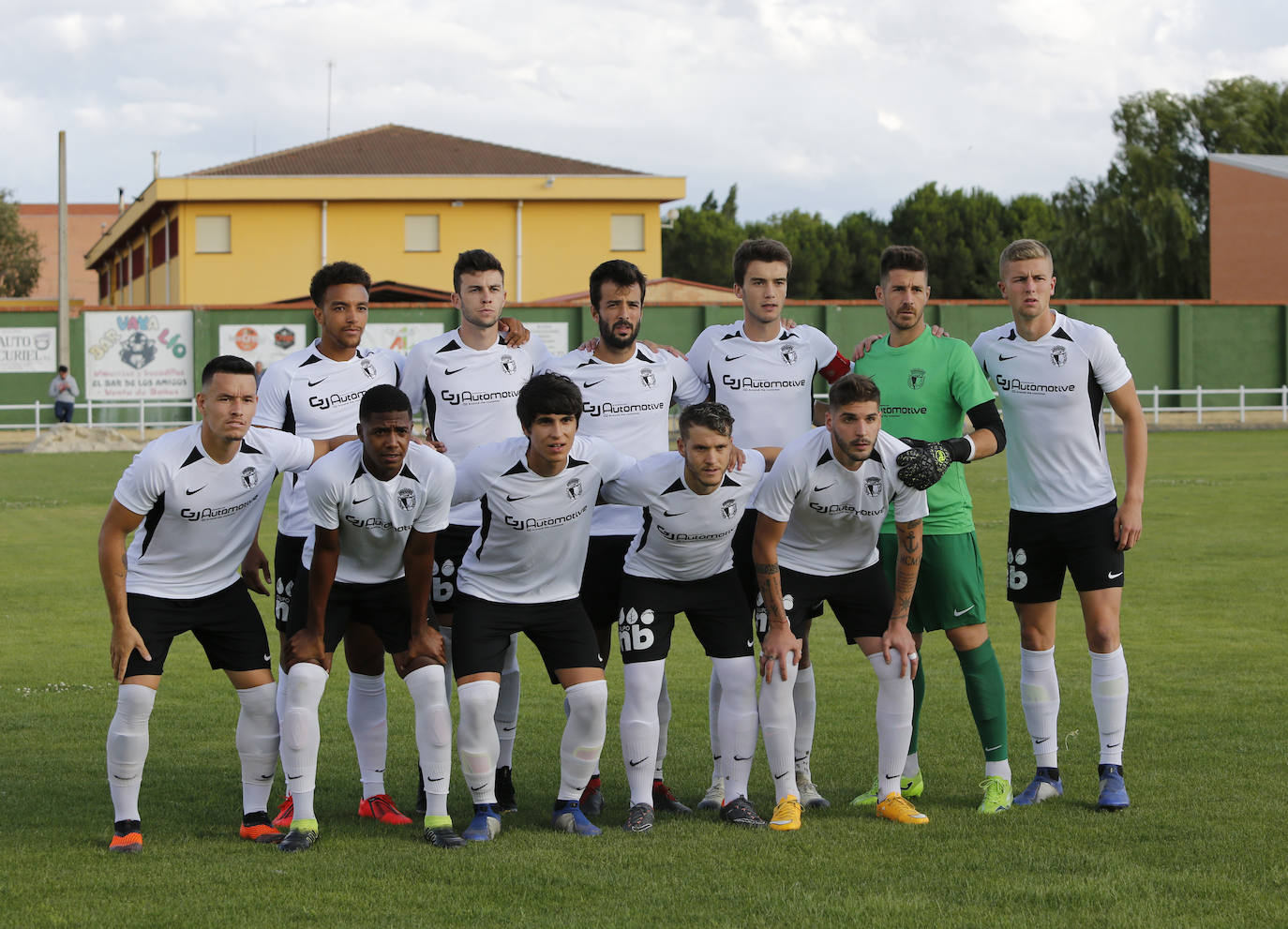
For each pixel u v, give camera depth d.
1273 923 4.14
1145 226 46.41
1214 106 49.16
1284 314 38.69
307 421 6.23
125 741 5.11
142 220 46.28
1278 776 5.92
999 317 37.44
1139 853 4.89
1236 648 8.84
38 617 10.44
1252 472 21.12
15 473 23.52
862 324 36.78
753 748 5.60
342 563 5.47
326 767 6.57
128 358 34.72
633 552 5.68
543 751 6.83
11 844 5.16
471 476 5.36
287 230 42.44
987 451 5.66
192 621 5.30
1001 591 11.27
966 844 5.07
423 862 4.93
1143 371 38.41
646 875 4.73
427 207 43.16
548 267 43.84
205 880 4.68
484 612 5.43
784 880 4.64
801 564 5.70
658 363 6.34
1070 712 7.32
